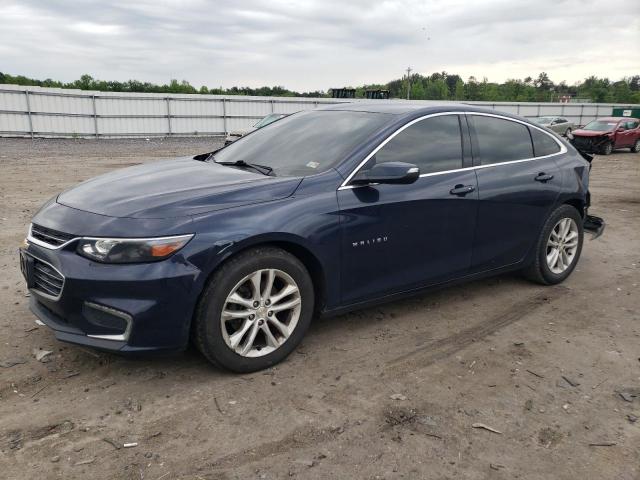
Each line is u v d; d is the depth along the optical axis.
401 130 3.97
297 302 3.45
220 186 3.41
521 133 4.88
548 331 4.17
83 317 3.01
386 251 3.80
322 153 3.84
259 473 2.47
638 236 7.47
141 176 3.79
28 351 3.57
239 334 3.24
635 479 2.52
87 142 27.73
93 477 2.42
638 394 3.27
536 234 4.90
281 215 3.29
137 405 2.98
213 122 35.97
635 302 4.85
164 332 3.00
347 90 38.44
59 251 3.06
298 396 3.12
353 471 2.50
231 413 2.93
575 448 2.73
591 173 16.00
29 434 2.71
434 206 4.00
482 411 3.03
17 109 28.77
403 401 3.10
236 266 3.14
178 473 2.46
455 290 5.03
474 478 2.48
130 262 2.92
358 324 4.16
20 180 11.96
